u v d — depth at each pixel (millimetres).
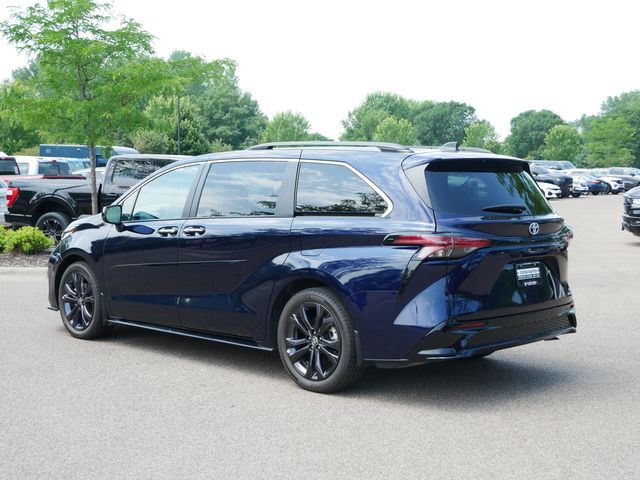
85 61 15070
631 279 11164
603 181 50031
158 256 6246
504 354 6434
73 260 7230
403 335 4730
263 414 4707
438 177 4887
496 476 3662
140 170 13422
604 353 6441
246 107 125562
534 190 5344
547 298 5168
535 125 146750
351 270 4934
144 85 15219
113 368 5926
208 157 6199
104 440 4219
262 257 5477
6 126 58062
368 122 142375
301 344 5332
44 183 14398
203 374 5746
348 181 5184
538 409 4797
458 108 149250
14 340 6969
